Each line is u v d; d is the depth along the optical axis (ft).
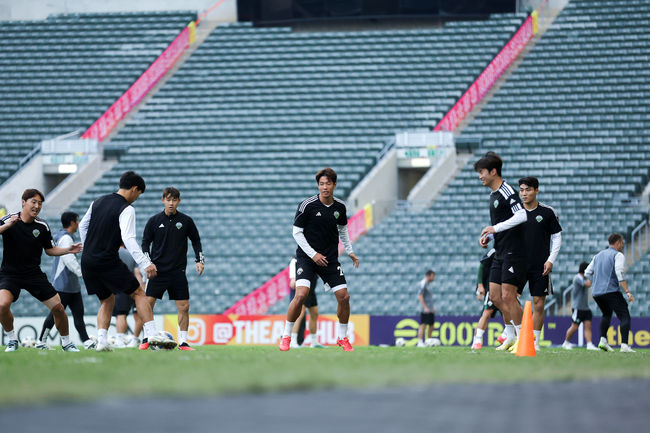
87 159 359.25
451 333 230.07
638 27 405.18
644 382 70.85
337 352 122.83
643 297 259.19
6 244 117.60
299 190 338.54
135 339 172.24
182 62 429.38
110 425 38.96
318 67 410.31
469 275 278.67
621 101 363.15
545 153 338.75
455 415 45.32
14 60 431.84
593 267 165.68
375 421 42.47
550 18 426.92
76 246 117.08
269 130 375.04
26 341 157.69
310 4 426.51
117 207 114.01
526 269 125.29
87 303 279.08
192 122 385.91
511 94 378.32
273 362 87.30
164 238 130.82
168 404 47.91
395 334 234.79
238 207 330.54
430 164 338.54
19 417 41.32
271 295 279.08
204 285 289.33
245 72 414.41
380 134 364.79
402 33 420.77
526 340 115.14
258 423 40.88
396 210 320.70
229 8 453.17
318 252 124.67
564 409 49.34
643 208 301.02
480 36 409.08
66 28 451.53
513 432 38.75
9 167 362.74
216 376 65.46
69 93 408.46
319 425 40.52
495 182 124.26
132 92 408.46
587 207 304.50
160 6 459.73
